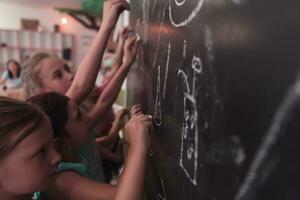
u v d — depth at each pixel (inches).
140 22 51.9
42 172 25.9
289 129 12.4
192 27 23.3
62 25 333.4
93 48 46.0
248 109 15.3
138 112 45.9
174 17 28.6
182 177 26.2
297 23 12.0
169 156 30.7
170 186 30.6
